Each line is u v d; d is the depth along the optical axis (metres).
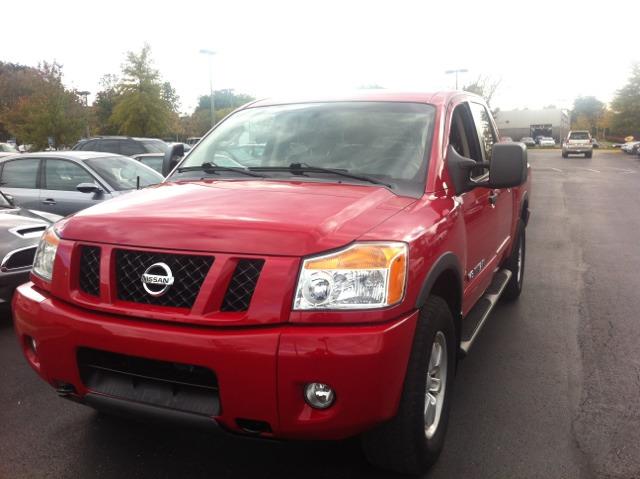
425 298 2.90
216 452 3.46
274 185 3.48
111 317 2.83
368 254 2.70
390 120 3.95
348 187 3.41
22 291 3.22
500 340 5.36
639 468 3.31
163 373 2.79
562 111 83.75
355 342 2.56
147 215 2.96
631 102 70.44
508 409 4.01
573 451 3.48
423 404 2.95
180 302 2.74
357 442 3.54
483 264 4.52
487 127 5.38
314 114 4.15
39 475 3.24
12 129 36.56
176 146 4.64
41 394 4.25
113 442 3.58
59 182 9.38
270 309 2.61
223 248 2.70
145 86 32.59
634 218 13.72
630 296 6.80
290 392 2.57
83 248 3.00
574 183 24.33
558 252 9.55
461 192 3.79
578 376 4.56
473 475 3.23
